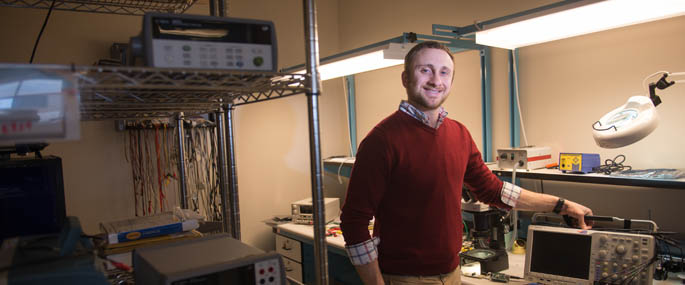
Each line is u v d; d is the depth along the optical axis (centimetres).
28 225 123
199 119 298
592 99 219
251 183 333
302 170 356
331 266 286
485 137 260
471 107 281
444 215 160
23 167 121
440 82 158
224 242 112
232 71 88
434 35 216
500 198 181
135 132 285
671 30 190
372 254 153
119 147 281
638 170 193
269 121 339
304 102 355
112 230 127
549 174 199
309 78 101
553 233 173
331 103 373
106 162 277
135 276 105
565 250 168
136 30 284
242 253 100
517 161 216
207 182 309
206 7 304
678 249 186
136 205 285
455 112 292
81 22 268
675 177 168
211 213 307
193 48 85
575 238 167
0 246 95
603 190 216
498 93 262
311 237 263
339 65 229
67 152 265
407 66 163
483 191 185
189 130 300
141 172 287
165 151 293
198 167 306
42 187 124
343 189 356
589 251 163
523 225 235
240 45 89
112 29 277
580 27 170
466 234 238
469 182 188
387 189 159
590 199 221
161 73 85
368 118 360
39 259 77
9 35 249
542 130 241
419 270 157
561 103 231
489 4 259
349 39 370
